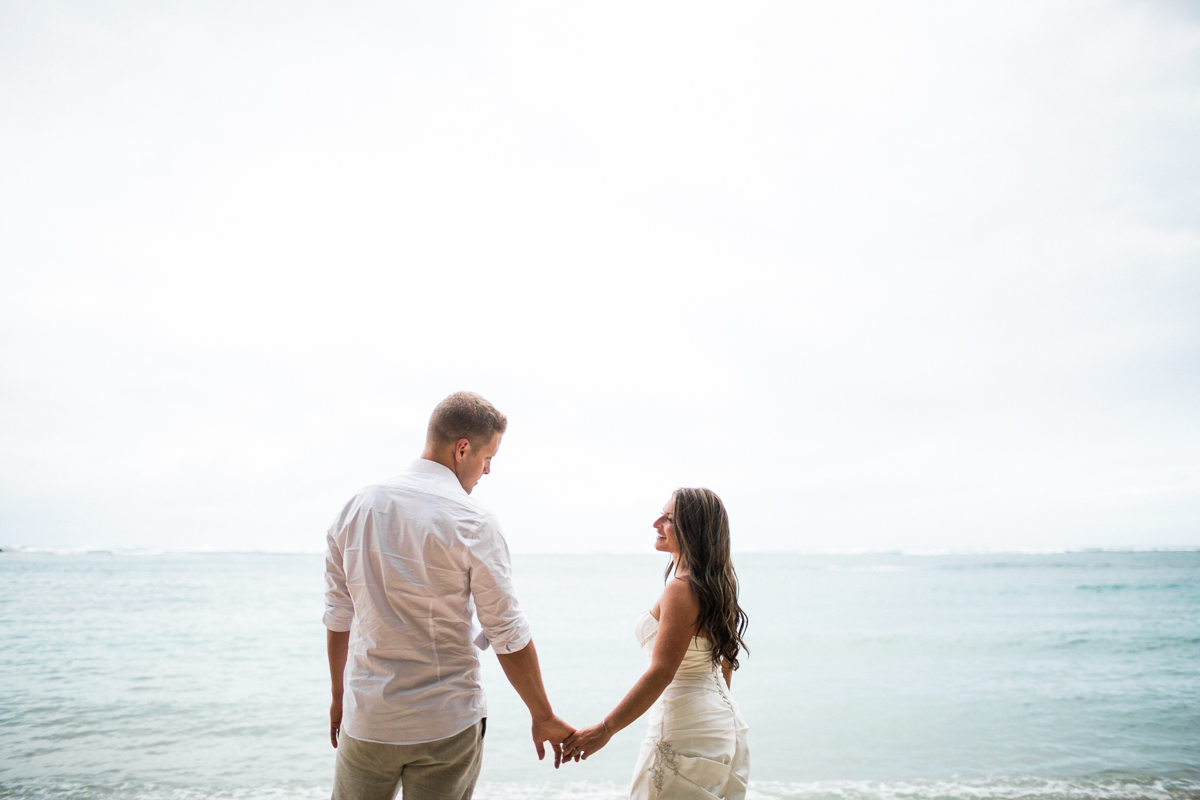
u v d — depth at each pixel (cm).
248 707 809
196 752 625
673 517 275
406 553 201
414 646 201
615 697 930
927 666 1139
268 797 498
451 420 223
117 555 7850
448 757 201
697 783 245
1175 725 718
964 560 7850
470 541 204
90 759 598
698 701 258
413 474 216
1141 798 489
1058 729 705
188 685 943
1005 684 964
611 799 503
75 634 1495
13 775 548
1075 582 3834
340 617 216
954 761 595
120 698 857
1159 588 3338
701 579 263
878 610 2252
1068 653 1284
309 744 655
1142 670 1084
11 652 1255
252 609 2034
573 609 2309
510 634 209
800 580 4181
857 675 1051
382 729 197
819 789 514
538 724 218
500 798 506
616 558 9806
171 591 2720
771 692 916
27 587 2909
